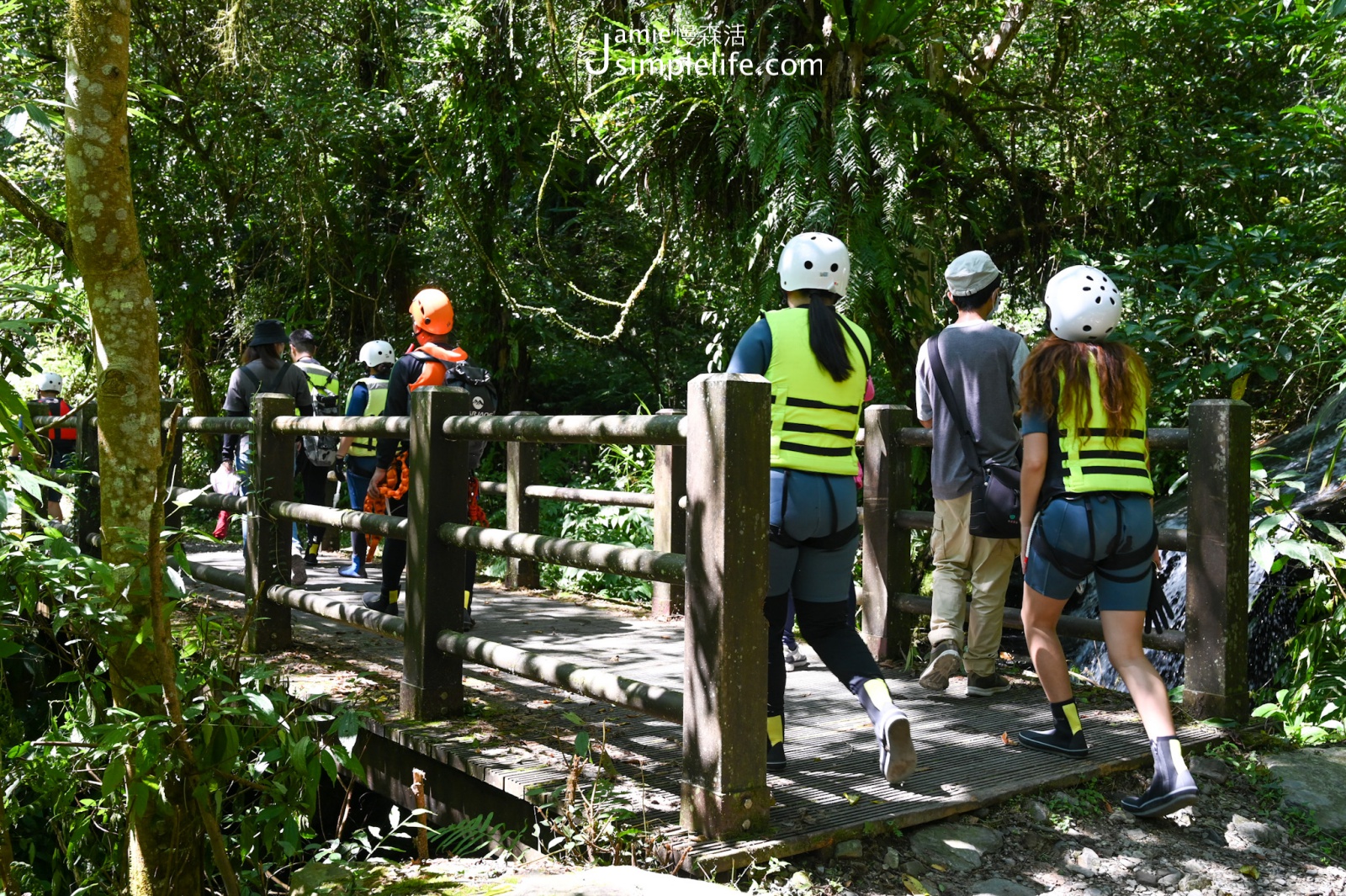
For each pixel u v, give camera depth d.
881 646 5.22
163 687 2.87
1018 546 4.46
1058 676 3.72
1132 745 3.88
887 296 6.91
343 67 11.05
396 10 11.01
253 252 12.67
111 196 2.98
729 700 2.89
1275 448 6.74
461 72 9.95
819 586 3.35
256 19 10.09
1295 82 9.42
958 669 4.61
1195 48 8.91
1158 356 7.29
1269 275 7.16
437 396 4.00
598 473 10.76
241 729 3.42
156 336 3.15
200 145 11.99
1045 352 3.56
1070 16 8.88
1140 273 7.80
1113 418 3.46
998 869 3.07
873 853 3.04
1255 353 6.88
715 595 2.89
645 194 7.95
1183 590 6.24
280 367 6.96
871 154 6.89
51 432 8.39
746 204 7.57
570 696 4.38
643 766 3.51
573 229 14.45
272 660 4.94
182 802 3.22
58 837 3.64
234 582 5.37
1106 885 3.03
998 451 4.32
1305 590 5.52
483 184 10.97
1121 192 9.10
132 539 3.02
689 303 14.03
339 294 12.83
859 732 3.96
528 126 9.98
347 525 4.52
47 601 3.60
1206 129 8.84
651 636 5.62
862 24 6.74
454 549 4.05
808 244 3.39
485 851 3.42
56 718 4.37
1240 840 3.37
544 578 8.20
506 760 3.50
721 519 2.87
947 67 8.49
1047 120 9.46
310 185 11.09
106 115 2.95
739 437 2.87
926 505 8.30
